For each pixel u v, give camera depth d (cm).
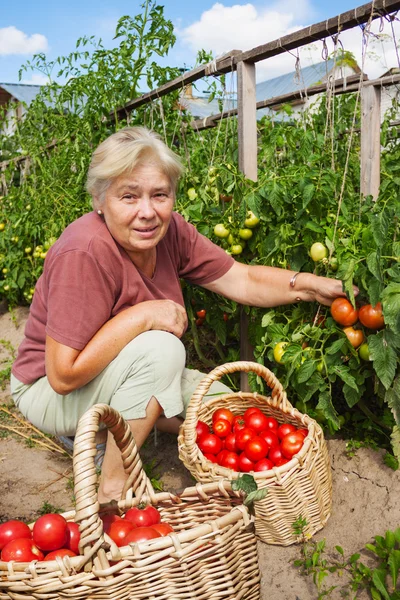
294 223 263
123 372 222
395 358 218
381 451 252
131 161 201
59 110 528
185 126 470
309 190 243
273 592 200
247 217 275
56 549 159
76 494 142
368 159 318
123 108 450
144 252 233
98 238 218
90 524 140
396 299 207
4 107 742
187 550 145
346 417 281
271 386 246
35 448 324
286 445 225
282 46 258
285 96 444
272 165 340
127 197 210
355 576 199
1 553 160
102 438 247
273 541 222
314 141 294
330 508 232
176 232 256
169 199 217
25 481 286
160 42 440
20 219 539
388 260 226
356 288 226
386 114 575
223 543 151
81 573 141
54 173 517
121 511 181
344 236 249
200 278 268
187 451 225
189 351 386
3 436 341
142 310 225
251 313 290
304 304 261
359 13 224
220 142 389
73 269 212
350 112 475
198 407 226
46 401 241
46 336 216
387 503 225
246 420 251
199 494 180
